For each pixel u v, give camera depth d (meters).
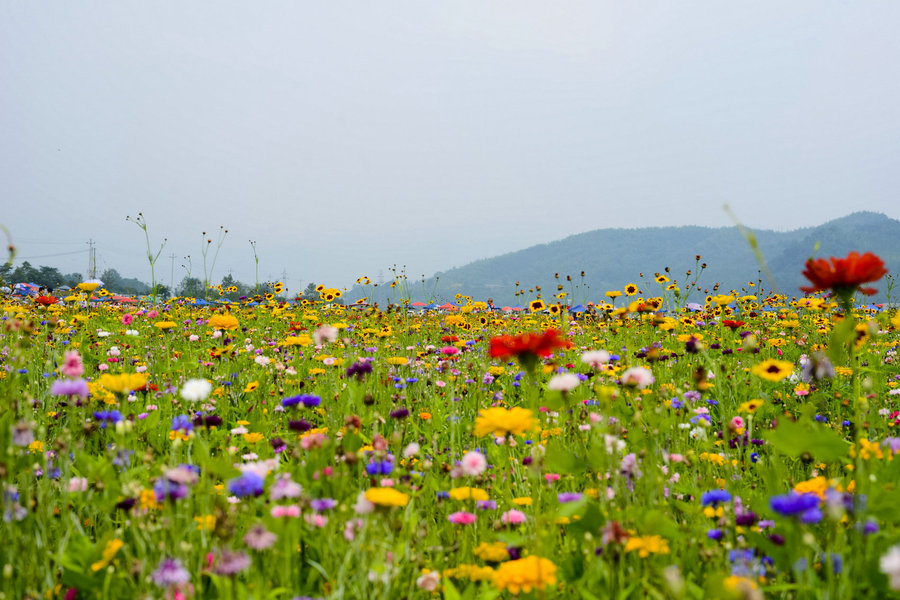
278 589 1.75
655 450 2.78
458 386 5.26
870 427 3.67
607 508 2.35
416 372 5.91
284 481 2.06
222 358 6.09
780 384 5.02
